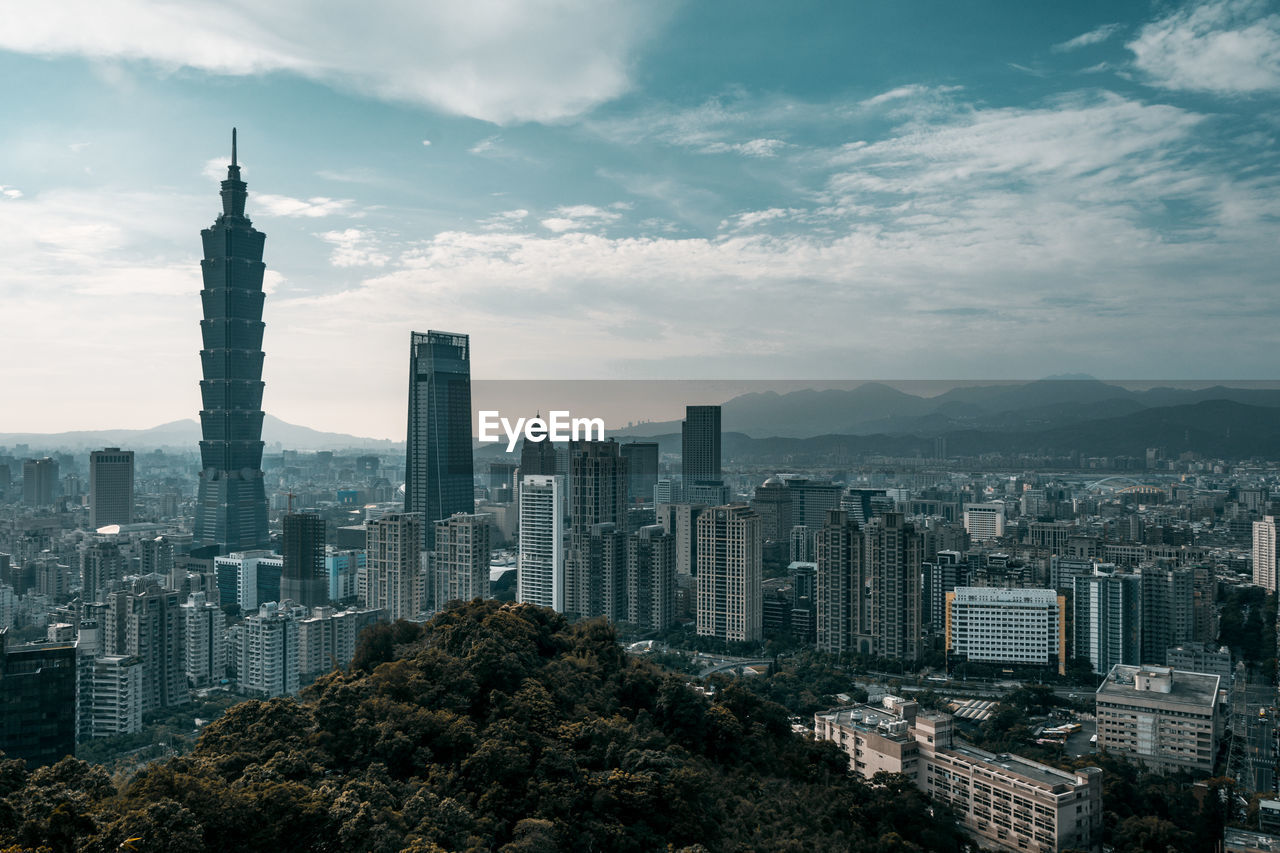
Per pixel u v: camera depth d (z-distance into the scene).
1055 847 197.00
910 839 186.38
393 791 137.50
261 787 127.69
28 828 112.00
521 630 196.50
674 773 152.25
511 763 141.88
